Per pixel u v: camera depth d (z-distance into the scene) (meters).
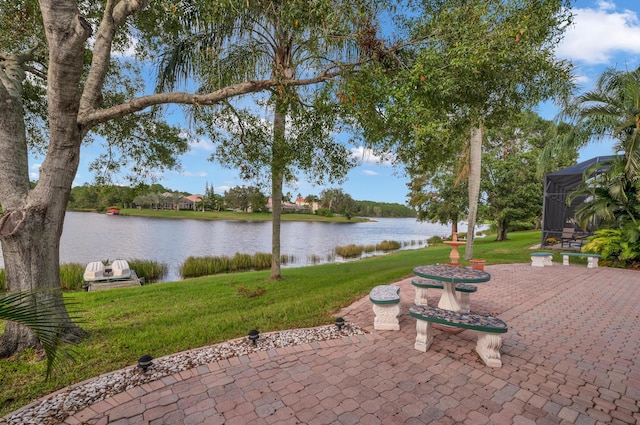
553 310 5.38
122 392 2.80
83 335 4.15
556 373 3.18
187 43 5.92
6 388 2.87
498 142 20.55
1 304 2.01
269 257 16.84
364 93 4.36
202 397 2.74
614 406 2.64
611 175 10.09
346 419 2.44
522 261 11.38
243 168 7.28
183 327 4.52
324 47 4.75
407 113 4.09
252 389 2.87
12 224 3.48
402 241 31.45
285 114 6.04
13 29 5.16
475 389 2.88
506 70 4.29
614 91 10.16
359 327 4.46
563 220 16.28
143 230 34.03
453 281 4.06
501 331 3.18
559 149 11.52
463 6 4.25
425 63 4.09
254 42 6.00
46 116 6.31
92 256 17.52
